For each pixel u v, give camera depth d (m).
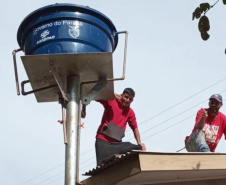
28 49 4.97
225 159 5.12
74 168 4.41
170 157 4.73
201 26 2.82
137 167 4.52
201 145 5.79
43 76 4.96
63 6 4.86
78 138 4.67
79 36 4.82
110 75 5.02
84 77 5.04
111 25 5.16
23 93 5.11
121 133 5.56
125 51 5.14
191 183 5.67
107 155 5.31
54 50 4.75
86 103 5.12
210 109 6.19
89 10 4.93
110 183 4.85
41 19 4.91
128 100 5.71
